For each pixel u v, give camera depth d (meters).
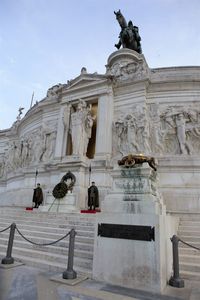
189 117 17.17
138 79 19.00
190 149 16.31
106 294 5.29
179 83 18.30
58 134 21.11
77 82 21.70
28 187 20.94
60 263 7.43
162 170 16.05
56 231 9.91
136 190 6.74
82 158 17.92
